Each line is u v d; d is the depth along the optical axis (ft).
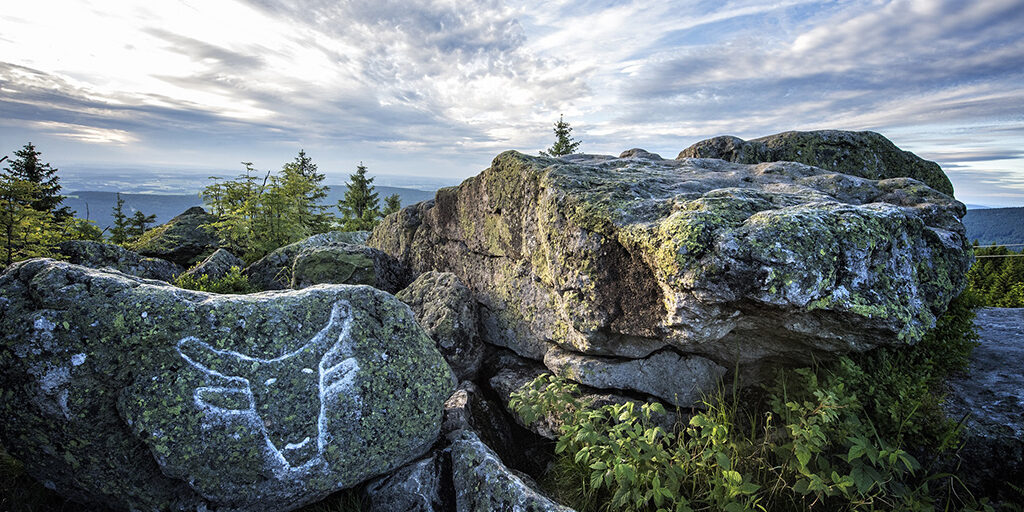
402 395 13.15
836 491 11.35
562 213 16.70
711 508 11.76
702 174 20.68
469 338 19.76
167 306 11.02
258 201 39.83
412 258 27.86
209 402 10.77
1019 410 13.10
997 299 37.60
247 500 11.21
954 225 16.66
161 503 11.17
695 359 15.69
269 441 11.16
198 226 40.96
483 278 22.45
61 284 10.83
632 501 12.28
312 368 11.90
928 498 11.12
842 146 28.96
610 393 16.31
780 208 14.34
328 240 37.70
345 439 12.10
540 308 19.04
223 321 11.30
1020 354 16.80
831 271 11.54
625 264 14.70
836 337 12.73
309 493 11.82
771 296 11.14
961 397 13.99
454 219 24.54
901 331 12.08
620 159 24.14
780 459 12.80
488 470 12.81
